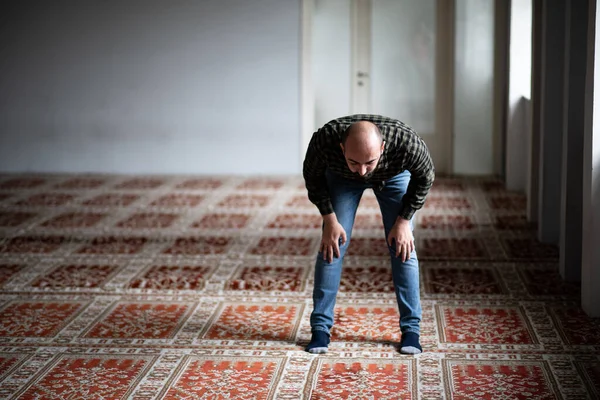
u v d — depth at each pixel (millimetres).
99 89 9703
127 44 9586
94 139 9805
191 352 3920
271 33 9445
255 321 4379
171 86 9625
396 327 4242
